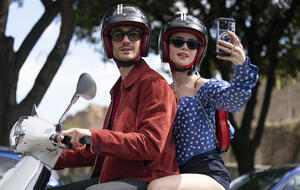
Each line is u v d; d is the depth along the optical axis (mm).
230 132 3207
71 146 2373
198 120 2877
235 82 2625
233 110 2748
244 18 14008
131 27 2848
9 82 7902
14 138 2387
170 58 3115
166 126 2549
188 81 3082
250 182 7148
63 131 2332
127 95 2750
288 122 33594
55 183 4988
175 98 2752
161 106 2594
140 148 2451
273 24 14031
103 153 2457
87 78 2475
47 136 2410
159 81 2691
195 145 2854
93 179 3096
